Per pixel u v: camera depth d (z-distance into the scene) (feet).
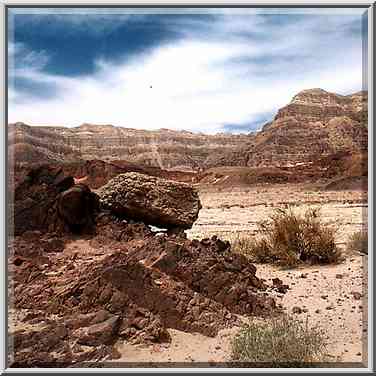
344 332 20.74
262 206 83.35
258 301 23.12
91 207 29.73
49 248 27.30
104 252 27.02
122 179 29.63
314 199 92.94
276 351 18.07
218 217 67.51
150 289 21.16
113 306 20.68
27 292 22.82
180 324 20.77
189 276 22.77
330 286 26.68
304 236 32.65
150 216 29.19
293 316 22.49
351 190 109.91
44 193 29.35
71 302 21.45
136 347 19.38
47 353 18.78
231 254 25.88
